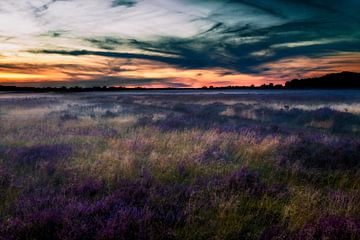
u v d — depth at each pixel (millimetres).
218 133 10492
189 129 11695
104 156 6684
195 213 3982
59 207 3871
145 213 3680
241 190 4781
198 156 6918
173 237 3336
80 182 4887
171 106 27562
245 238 3389
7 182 4914
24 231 3250
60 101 36781
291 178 5711
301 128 14195
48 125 12711
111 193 4531
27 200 4027
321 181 5516
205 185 4969
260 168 6359
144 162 6598
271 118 17875
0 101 34625
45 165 5910
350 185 5340
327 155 7148
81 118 15953
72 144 8500
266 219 3871
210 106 26797
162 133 10914
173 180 5406
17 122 13805
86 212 3662
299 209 4020
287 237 3303
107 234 3164
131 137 9625
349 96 42531
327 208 4039
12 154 6973
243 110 21594
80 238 3172
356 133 12594
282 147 7914
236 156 7336
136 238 3195
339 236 3326
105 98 50531
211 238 3326
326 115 17406
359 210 4090
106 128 12086
